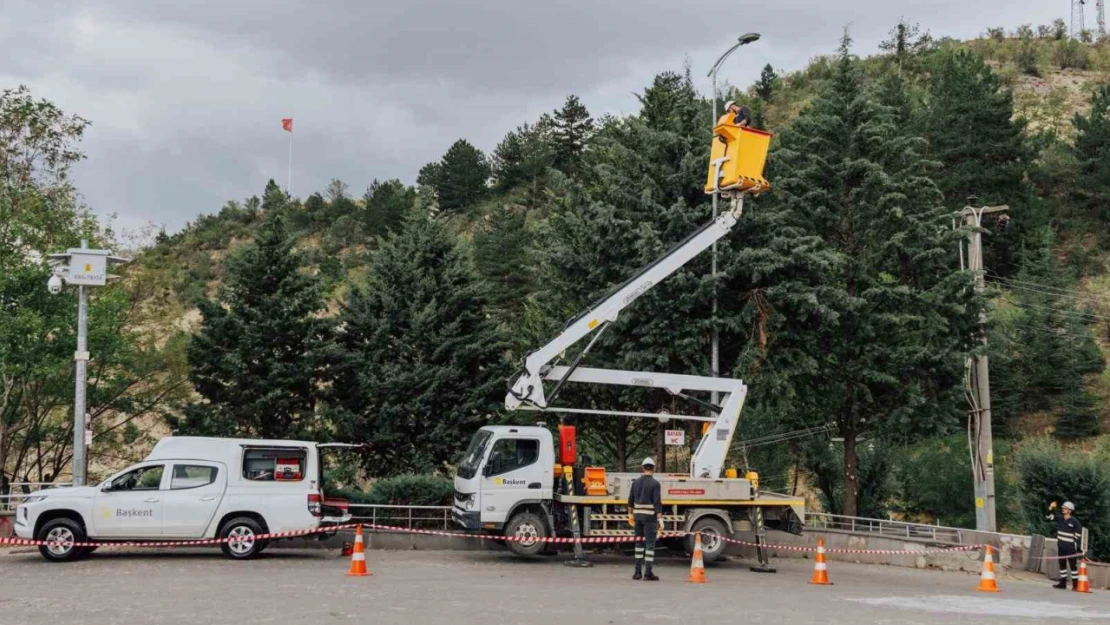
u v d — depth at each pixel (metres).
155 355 29.67
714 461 19.66
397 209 98.75
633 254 24.27
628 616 11.09
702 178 24.31
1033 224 49.12
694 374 23.69
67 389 28.20
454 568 17.22
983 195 49.44
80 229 29.06
